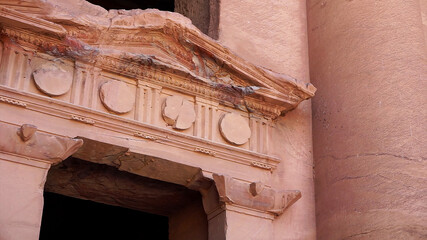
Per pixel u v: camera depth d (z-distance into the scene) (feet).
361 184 27.30
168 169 26.27
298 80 28.27
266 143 28.14
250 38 30.27
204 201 27.14
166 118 26.21
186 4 31.83
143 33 26.02
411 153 27.32
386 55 29.04
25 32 24.18
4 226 22.08
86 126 24.68
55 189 27.96
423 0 33.65
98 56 25.35
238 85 27.63
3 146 22.80
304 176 28.94
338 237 27.25
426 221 26.17
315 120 30.01
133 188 28.22
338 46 30.22
